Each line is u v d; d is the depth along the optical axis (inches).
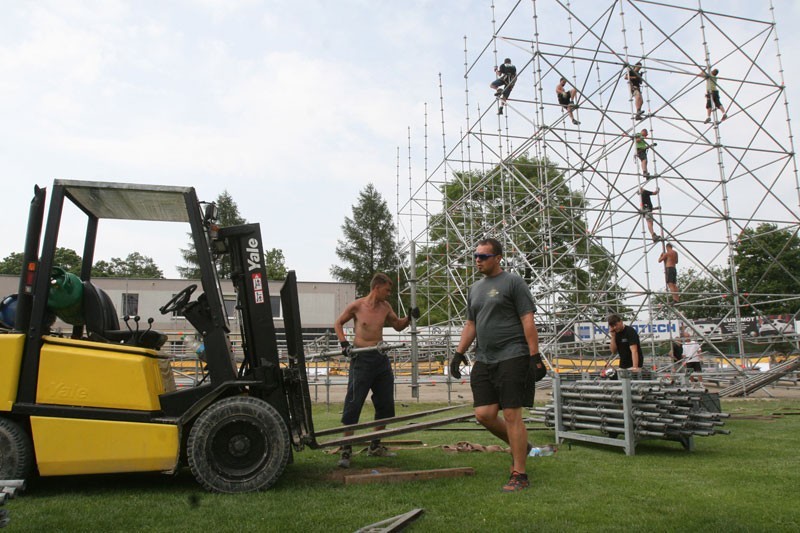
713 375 583.8
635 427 239.6
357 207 2325.3
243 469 176.1
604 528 134.6
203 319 190.7
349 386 233.1
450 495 167.5
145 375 178.2
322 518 143.7
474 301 196.1
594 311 642.8
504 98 642.8
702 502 157.9
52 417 170.1
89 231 214.4
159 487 181.9
